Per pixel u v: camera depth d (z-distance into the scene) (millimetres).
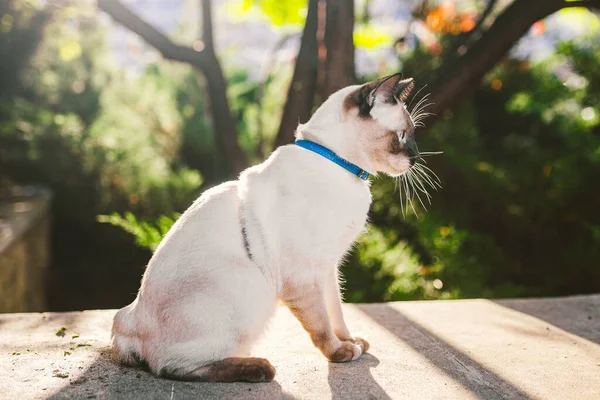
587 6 1620
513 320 1253
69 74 3318
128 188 2961
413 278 1837
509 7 1657
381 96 1037
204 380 953
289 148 1030
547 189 2707
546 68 2914
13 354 1062
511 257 2627
